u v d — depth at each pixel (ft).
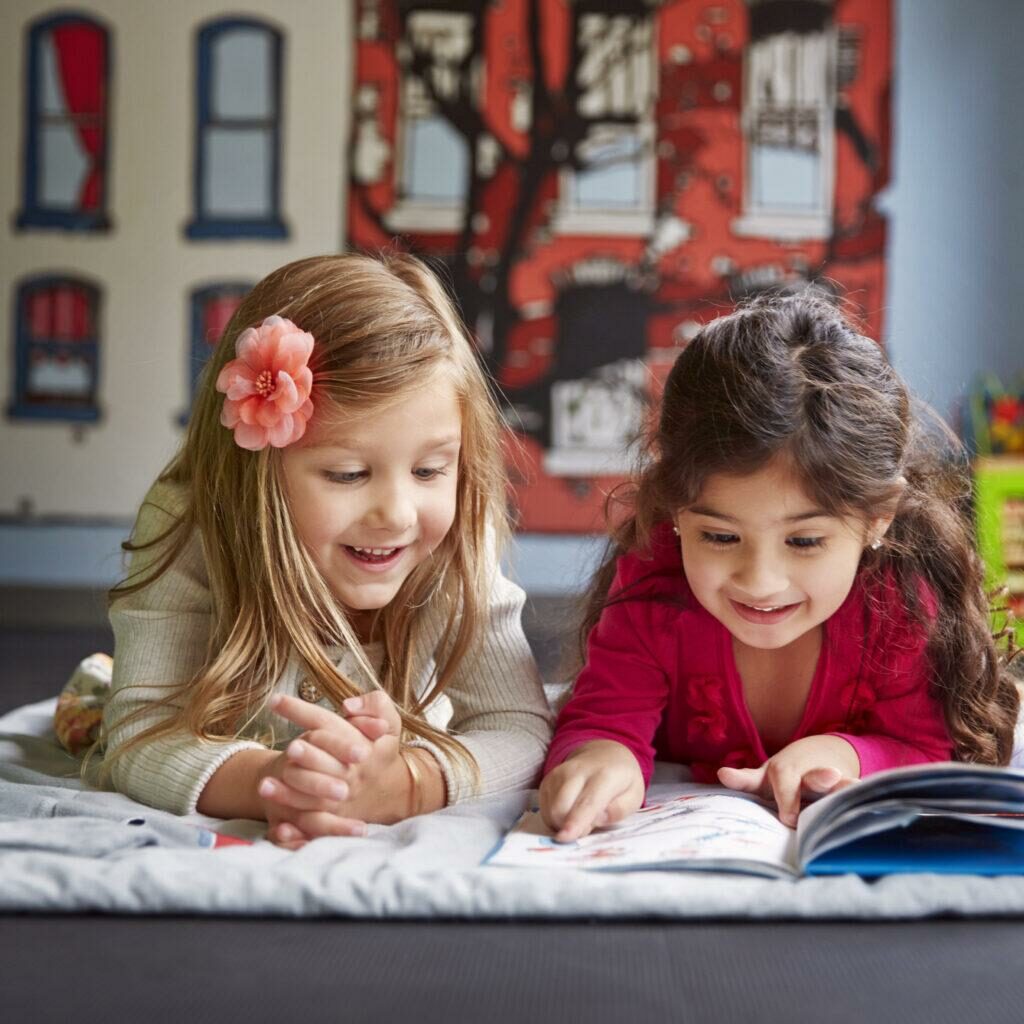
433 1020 2.10
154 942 2.47
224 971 2.31
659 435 3.56
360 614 4.02
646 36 14.51
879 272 14.43
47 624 12.89
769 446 3.20
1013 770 2.87
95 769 3.92
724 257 14.48
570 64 14.55
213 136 14.82
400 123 14.67
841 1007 2.17
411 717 3.78
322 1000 2.18
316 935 2.53
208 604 3.91
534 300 14.57
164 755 3.52
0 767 4.06
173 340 14.87
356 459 3.49
